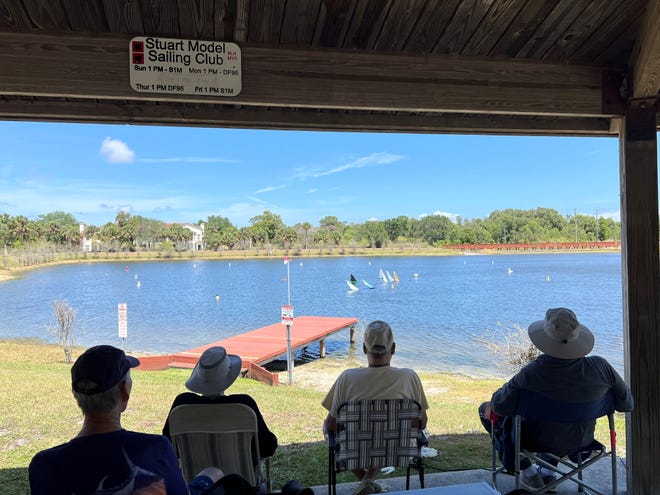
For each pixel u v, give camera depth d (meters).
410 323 23.75
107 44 2.41
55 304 20.20
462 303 33.09
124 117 2.90
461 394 8.98
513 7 2.51
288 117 3.11
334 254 121.12
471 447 4.07
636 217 2.86
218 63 2.52
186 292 45.12
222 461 2.33
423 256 114.88
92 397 1.40
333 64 2.65
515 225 131.50
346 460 2.62
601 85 2.90
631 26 2.65
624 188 2.90
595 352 15.12
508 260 95.75
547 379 2.38
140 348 18.66
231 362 2.48
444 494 1.75
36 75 2.36
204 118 2.99
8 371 8.91
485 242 130.25
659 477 2.85
